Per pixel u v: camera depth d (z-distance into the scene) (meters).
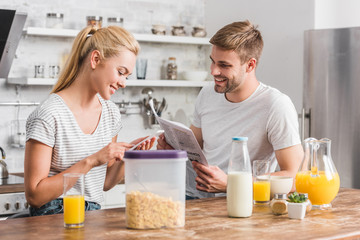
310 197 2.08
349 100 4.07
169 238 1.62
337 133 4.12
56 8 4.54
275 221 1.86
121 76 2.23
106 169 2.49
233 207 1.92
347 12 4.32
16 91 4.42
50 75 4.28
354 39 4.05
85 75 2.28
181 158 1.75
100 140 2.39
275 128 2.54
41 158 2.13
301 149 2.54
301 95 4.34
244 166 1.94
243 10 4.85
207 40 4.96
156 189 1.74
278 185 2.20
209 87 2.94
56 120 2.19
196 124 2.99
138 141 2.32
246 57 2.52
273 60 4.60
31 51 4.45
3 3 4.32
